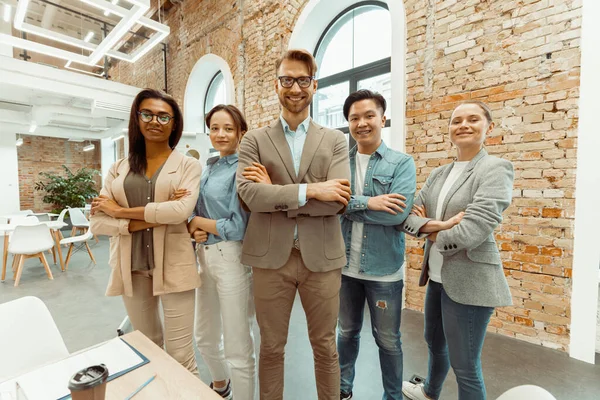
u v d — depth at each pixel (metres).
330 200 1.03
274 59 4.06
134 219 1.26
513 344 2.17
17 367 0.95
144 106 1.28
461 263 1.16
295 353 2.11
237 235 1.34
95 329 2.49
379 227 1.39
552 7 2.01
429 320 1.43
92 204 1.31
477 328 1.16
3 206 8.31
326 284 1.12
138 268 1.27
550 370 1.88
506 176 1.15
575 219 1.98
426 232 1.27
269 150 1.14
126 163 1.38
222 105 1.55
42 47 3.76
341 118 3.94
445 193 1.34
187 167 1.39
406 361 1.99
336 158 1.16
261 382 1.20
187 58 6.00
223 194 1.43
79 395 0.50
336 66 3.95
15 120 6.87
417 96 2.69
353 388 1.75
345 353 1.55
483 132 1.25
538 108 2.09
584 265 1.96
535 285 2.15
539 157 2.10
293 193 1.02
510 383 1.76
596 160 1.89
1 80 4.61
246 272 1.41
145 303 1.34
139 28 7.02
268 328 1.17
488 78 2.29
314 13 3.72
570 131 1.98
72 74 5.35
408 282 2.84
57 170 10.49
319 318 1.16
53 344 1.02
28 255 3.75
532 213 2.14
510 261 2.25
